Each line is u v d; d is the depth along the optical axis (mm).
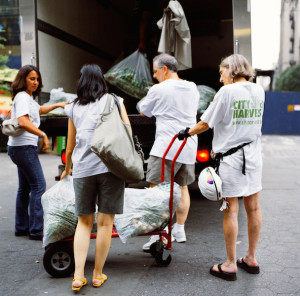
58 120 4867
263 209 5383
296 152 12711
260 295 2883
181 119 3775
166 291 2955
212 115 3018
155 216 3354
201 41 8055
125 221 3314
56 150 11016
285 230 4441
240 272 3303
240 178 3039
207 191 2996
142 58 5621
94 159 2914
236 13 5012
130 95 5461
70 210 3223
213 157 3178
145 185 6910
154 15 7074
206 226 4637
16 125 3895
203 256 3672
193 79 7832
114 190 2932
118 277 3207
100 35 7848
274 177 7980
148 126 4859
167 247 3453
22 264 3545
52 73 6094
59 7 6285
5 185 7086
